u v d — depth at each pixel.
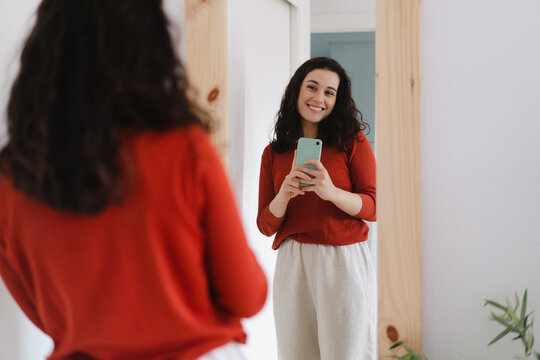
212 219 0.60
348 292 1.36
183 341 0.62
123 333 0.60
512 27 0.92
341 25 1.68
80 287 0.59
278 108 1.67
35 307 0.71
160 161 0.55
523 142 0.94
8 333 0.96
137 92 0.54
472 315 0.99
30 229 0.59
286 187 1.32
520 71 0.93
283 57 1.69
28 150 0.54
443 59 0.96
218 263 0.63
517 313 0.97
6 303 0.96
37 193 0.55
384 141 0.97
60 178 0.53
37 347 1.05
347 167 1.44
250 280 0.65
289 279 1.43
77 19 0.54
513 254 0.96
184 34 1.23
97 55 0.53
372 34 1.70
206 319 0.64
